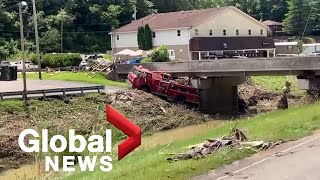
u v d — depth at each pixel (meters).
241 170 13.30
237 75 39.06
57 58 57.69
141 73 40.72
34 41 88.81
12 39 85.69
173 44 65.56
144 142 28.41
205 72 40.69
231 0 141.00
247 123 21.06
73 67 54.41
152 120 35.25
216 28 66.44
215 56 63.69
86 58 70.62
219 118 39.03
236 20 68.44
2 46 81.06
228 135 16.94
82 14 98.94
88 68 51.91
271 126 18.61
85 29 98.00
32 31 90.50
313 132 17.22
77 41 95.00
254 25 70.56
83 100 36.12
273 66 36.34
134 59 57.19
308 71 34.62
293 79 49.59
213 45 64.62
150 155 16.36
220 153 14.74
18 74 53.91
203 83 40.75
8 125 29.98
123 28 72.88
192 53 64.12
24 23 91.06
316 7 116.44
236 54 66.31
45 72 53.88
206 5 125.75
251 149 15.03
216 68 39.88
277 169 13.12
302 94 43.16
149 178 12.98
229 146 15.35
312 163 13.40
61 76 50.34
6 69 47.38
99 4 101.88
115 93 38.34
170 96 40.16
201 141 18.14
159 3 113.56
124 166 15.19
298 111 22.27
